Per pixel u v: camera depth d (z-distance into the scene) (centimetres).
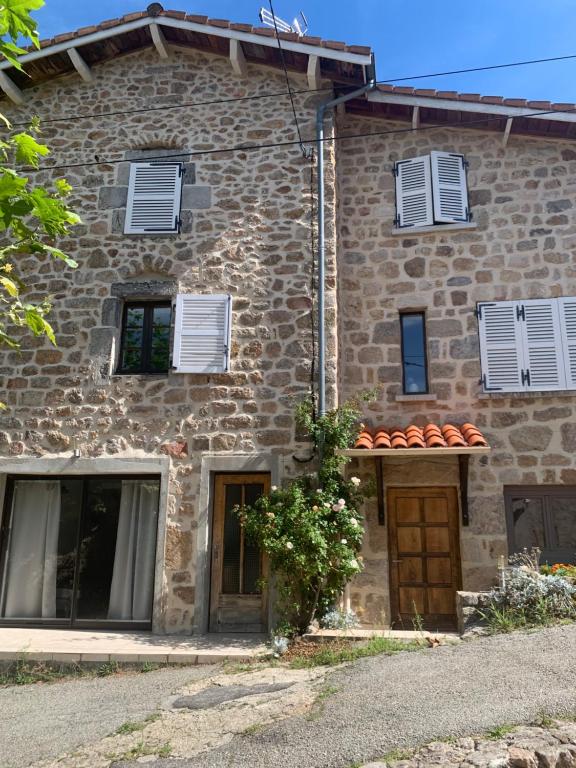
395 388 762
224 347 723
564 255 762
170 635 654
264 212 764
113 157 805
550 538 702
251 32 767
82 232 781
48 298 482
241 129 795
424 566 714
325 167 763
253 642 618
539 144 796
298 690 447
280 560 620
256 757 354
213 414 709
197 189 781
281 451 691
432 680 425
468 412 742
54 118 827
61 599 709
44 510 734
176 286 755
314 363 711
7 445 725
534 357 741
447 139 819
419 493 730
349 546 644
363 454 659
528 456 718
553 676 405
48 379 739
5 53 381
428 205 794
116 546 713
